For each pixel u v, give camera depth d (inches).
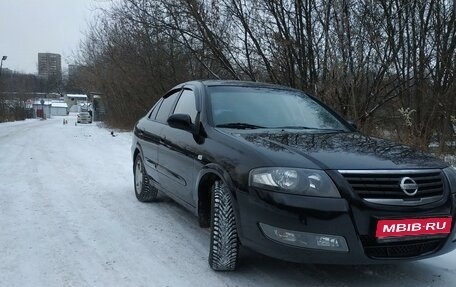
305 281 152.5
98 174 367.2
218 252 155.8
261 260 169.3
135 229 210.4
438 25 427.2
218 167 156.2
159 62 837.8
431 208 135.9
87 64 1529.3
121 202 263.1
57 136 898.1
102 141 746.8
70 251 182.1
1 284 152.0
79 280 154.5
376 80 442.3
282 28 458.9
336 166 136.3
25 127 1430.9
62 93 4534.9
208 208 175.2
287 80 474.9
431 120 426.6
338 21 438.0
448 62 419.8
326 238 130.7
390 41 435.5
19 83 2950.3
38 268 165.0
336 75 442.3
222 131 171.6
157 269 163.0
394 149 157.6
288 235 133.3
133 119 1170.0
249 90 204.8
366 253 131.6
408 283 151.8
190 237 198.7
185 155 185.8
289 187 134.0
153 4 524.1
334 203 130.6
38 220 225.3
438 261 171.6
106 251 181.9
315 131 182.7
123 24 745.6
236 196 145.8
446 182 143.6
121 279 154.9
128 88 1064.2
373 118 451.8
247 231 143.3
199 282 151.5
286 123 188.7
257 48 478.0
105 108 1526.8
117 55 1007.6
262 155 144.0
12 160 464.8
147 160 242.7
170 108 229.1
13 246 187.5
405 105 439.8
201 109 187.2
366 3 431.2
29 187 309.7
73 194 286.7
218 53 503.2
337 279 154.3
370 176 135.0
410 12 429.7
